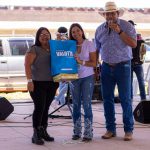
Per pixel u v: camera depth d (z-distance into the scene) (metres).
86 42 6.59
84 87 6.53
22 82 14.35
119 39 6.56
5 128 8.03
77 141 6.70
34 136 6.57
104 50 6.71
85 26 23.05
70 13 25.81
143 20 26.11
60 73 6.29
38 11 25.61
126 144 6.49
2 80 14.19
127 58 6.63
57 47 6.37
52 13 25.38
